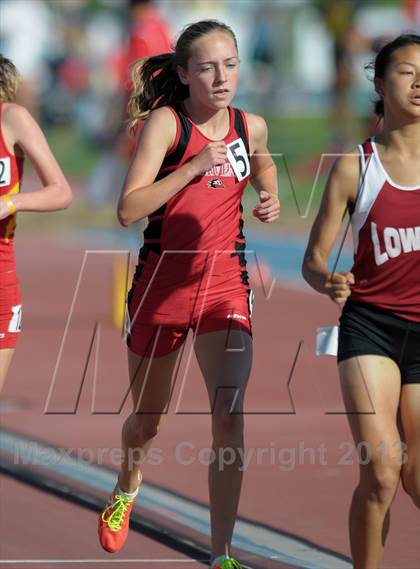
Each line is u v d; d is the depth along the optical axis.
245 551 15.47
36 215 66.12
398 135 12.94
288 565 14.86
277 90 98.25
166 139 13.89
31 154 14.77
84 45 113.81
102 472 19.00
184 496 17.91
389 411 12.71
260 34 94.06
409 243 12.91
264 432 21.41
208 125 14.12
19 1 100.44
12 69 15.21
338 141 60.62
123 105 32.38
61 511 17.22
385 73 12.88
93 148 91.94
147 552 15.55
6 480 18.69
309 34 117.19
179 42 14.00
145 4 30.64
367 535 12.77
